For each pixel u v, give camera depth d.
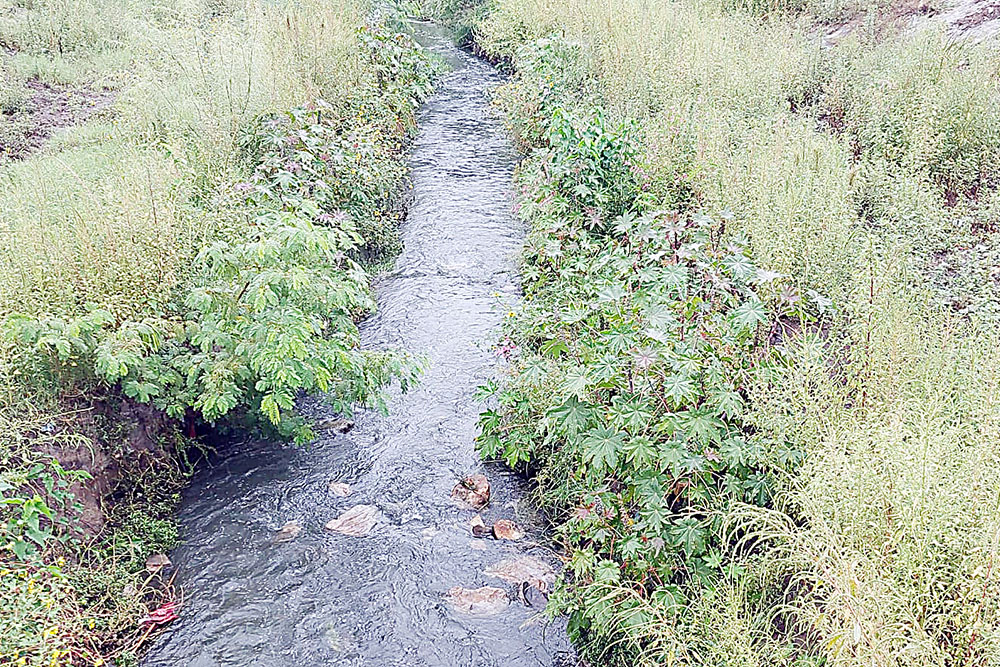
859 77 8.36
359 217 8.26
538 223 8.15
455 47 18.20
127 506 4.83
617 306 4.62
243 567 4.72
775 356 4.26
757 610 3.50
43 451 4.45
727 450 3.80
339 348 5.21
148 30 11.38
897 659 2.61
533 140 10.80
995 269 5.05
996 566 2.64
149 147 6.76
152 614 4.32
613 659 3.91
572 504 4.79
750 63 9.23
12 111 9.52
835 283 5.11
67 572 4.20
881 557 2.87
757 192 6.22
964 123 6.59
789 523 3.33
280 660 4.13
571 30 12.34
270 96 8.39
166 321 4.91
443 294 7.79
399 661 4.14
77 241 5.11
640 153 7.69
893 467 3.08
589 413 4.19
